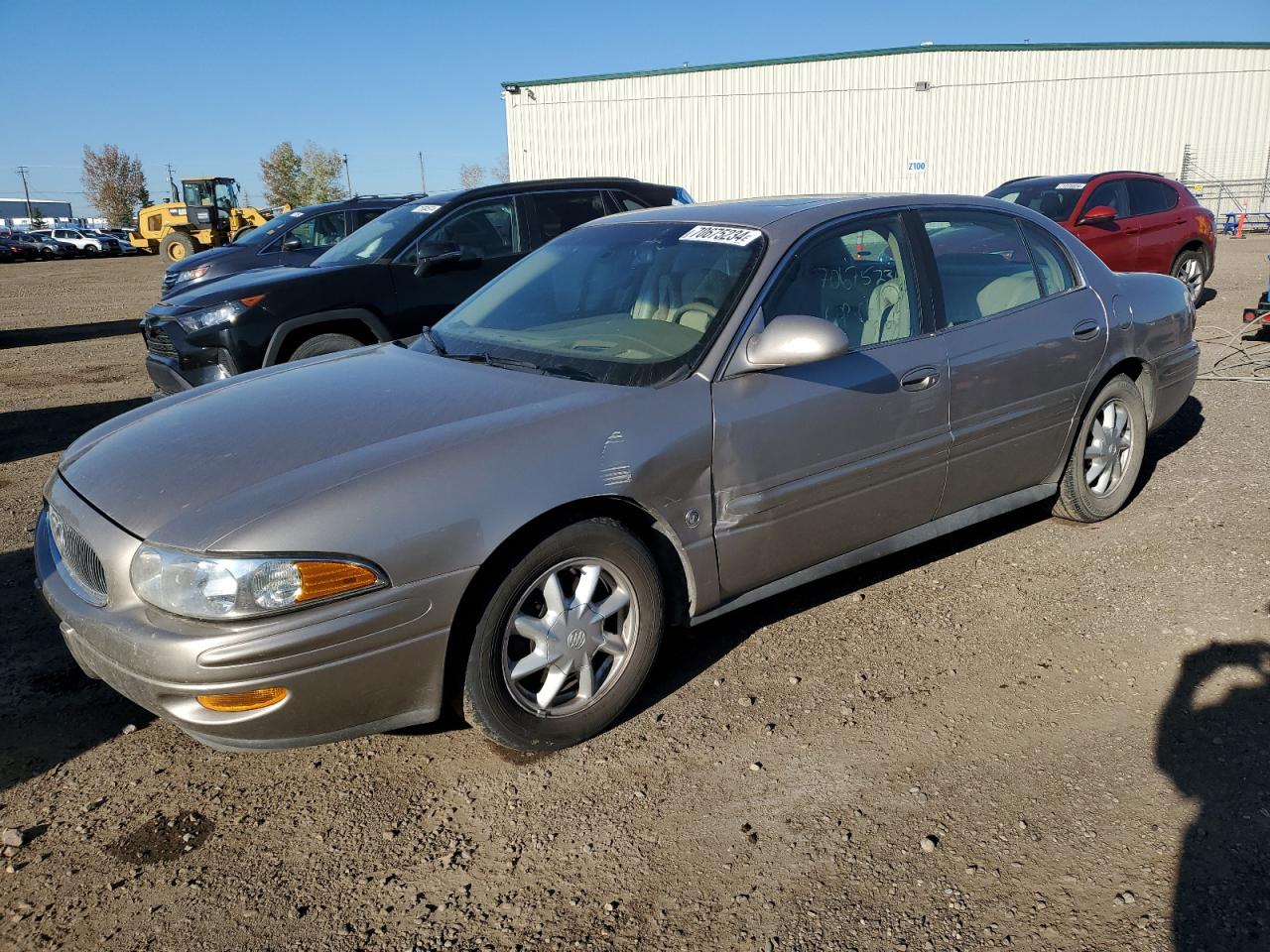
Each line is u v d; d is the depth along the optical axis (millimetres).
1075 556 4234
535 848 2555
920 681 3295
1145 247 10648
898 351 3561
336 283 6652
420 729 3145
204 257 12273
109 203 93375
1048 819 2588
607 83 31266
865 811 2648
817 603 3908
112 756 3029
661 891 2389
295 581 2420
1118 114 29891
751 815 2652
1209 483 5008
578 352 3314
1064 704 3125
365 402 3096
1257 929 2188
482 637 2715
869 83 29812
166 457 2838
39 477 6133
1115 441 4496
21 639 3773
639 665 3055
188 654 2395
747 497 3180
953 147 30094
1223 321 10094
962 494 3891
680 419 3016
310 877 2475
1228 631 3496
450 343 3713
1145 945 2158
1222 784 2689
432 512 2578
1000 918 2256
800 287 3395
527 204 7586
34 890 2453
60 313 17812
